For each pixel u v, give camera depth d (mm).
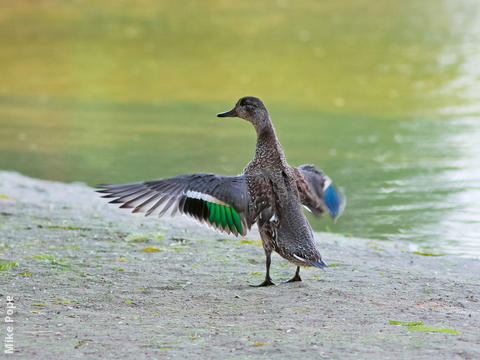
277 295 8070
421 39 37594
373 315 7191
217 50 34625
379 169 17312
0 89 27109
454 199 14750
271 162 8297
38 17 40250
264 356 5816
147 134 21000
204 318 7125
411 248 11695
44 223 12039
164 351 5969
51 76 29391
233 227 7707
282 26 40094
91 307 7562
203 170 17000
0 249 10219
